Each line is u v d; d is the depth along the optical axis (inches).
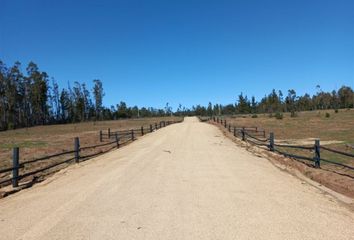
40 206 359.9
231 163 642.8
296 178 506.0
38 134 2142.0
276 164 648.4
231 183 458.0
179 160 686.5
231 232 269.1
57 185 475.5
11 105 3764.8
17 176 477.7
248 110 5526.6
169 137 1333.7
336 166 641.0
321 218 303.7
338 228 277.4
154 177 505.4
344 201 368.5
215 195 390.0
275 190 416.2
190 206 344.5
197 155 766.5
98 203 362.3
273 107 5044.3
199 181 471.8
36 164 719.1
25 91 3976.4
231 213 319.6
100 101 5004.9
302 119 2625.5
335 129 1648.6
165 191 412.8
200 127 2076.8
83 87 4825.3
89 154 867.4
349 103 5167.3
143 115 6599.4
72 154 876.6
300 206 343.6
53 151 1013.8
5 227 292.2
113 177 513.0
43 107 4350.4
